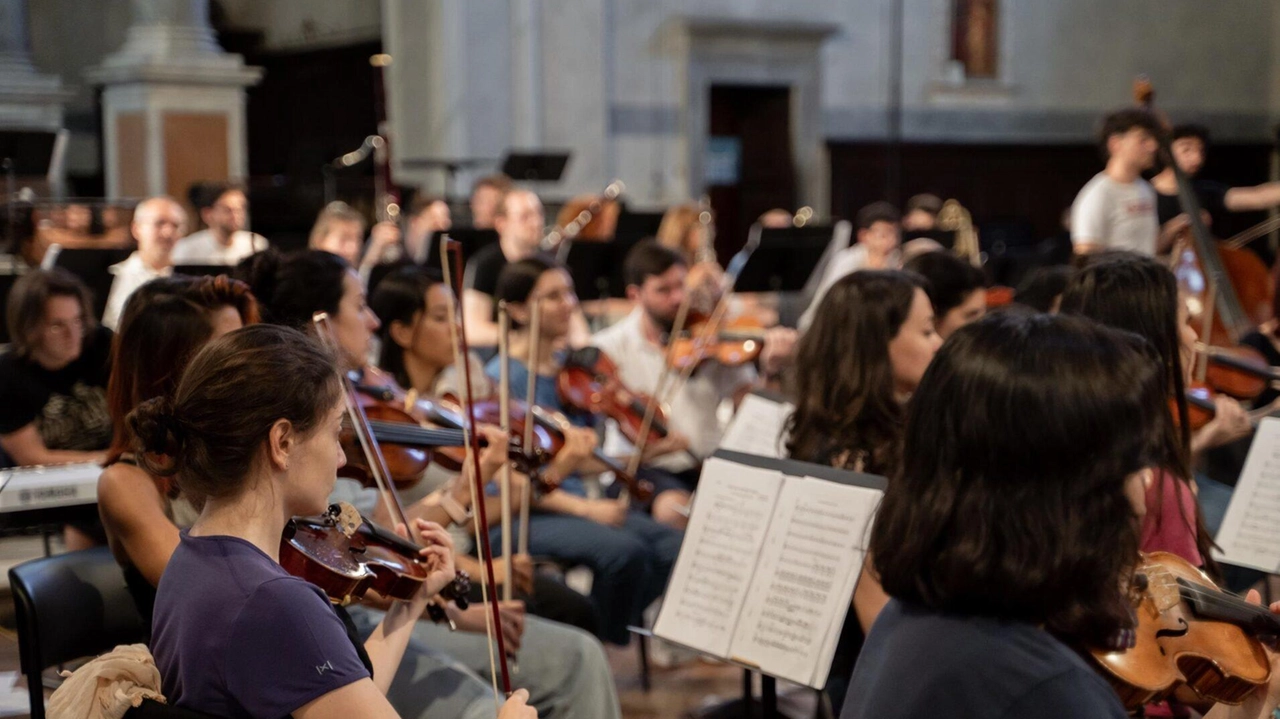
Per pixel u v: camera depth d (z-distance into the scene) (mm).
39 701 2215
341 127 12133
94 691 1632
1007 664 1255
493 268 5324
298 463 1694
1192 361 3113
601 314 6637
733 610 2281
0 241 6168
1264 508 2684
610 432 4492
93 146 11977
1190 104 13047
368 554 2078
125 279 5652
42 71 11922
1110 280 2361
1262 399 4266
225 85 8891
